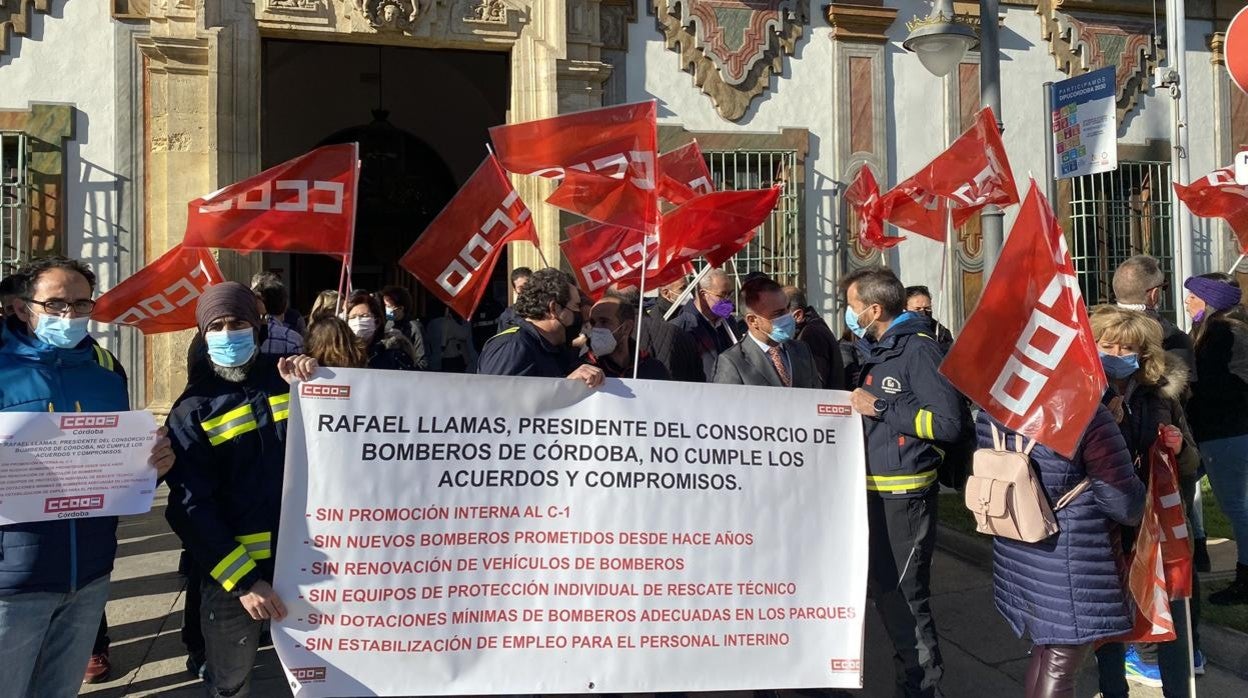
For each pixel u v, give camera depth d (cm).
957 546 635
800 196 941
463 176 1371
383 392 309
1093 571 302
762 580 334
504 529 317
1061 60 1008
